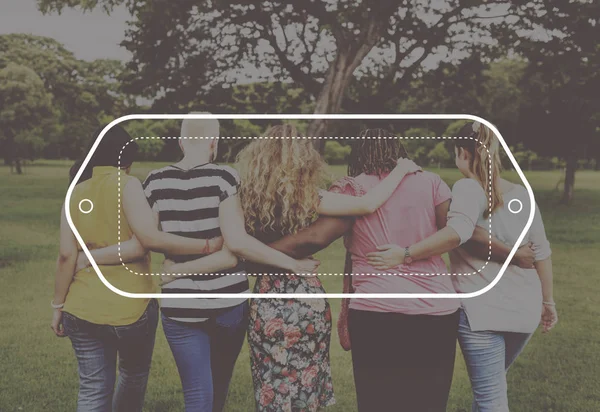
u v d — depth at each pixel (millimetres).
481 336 2656
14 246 10711
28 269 8719
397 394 2512
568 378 4457
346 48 13992
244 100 17109
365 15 13805
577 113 16516
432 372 2502
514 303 2633
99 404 2762
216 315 2658
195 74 15633
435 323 2494
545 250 2730
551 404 3955
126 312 2701
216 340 2783
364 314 2525
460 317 2688
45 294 7270
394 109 18234
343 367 4648
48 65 31812
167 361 4777
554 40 14859
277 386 2680
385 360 2510
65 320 2723
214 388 2898
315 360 2717
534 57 15227
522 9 15023
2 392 4043
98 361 2758
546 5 14531
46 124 32812
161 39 15312
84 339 2725
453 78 17359
